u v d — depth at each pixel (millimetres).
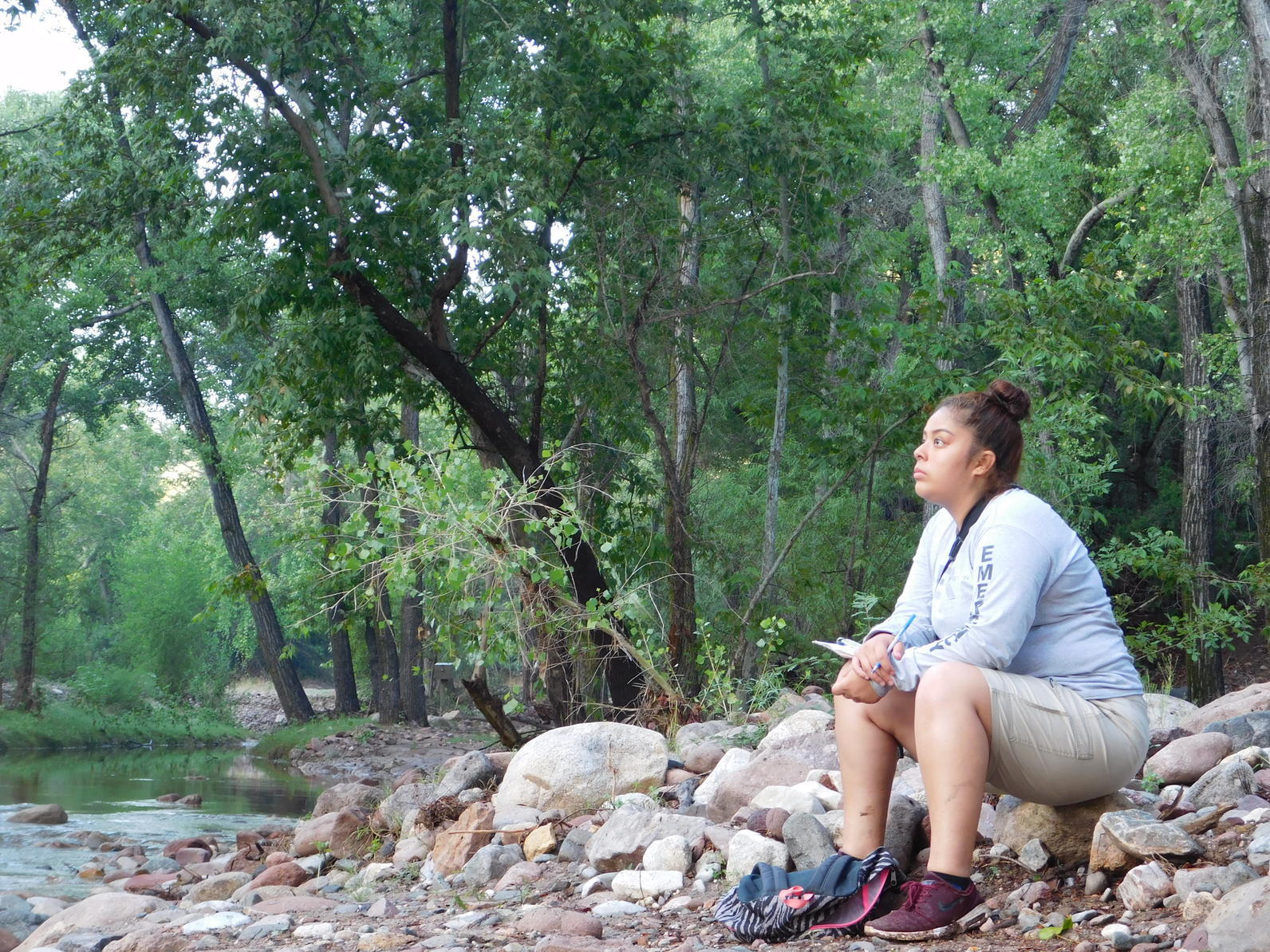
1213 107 14586
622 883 3750
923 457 3012
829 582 14055
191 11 11008
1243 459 18531
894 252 16484
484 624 7621
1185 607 11141
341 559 7832
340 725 22234
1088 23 18297
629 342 11703
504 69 11141
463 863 4742
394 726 22234
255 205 11352
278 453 11883
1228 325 17234
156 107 12211
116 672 28031
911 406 11352
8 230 11602
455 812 5570
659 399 14945
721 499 16594
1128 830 2844
